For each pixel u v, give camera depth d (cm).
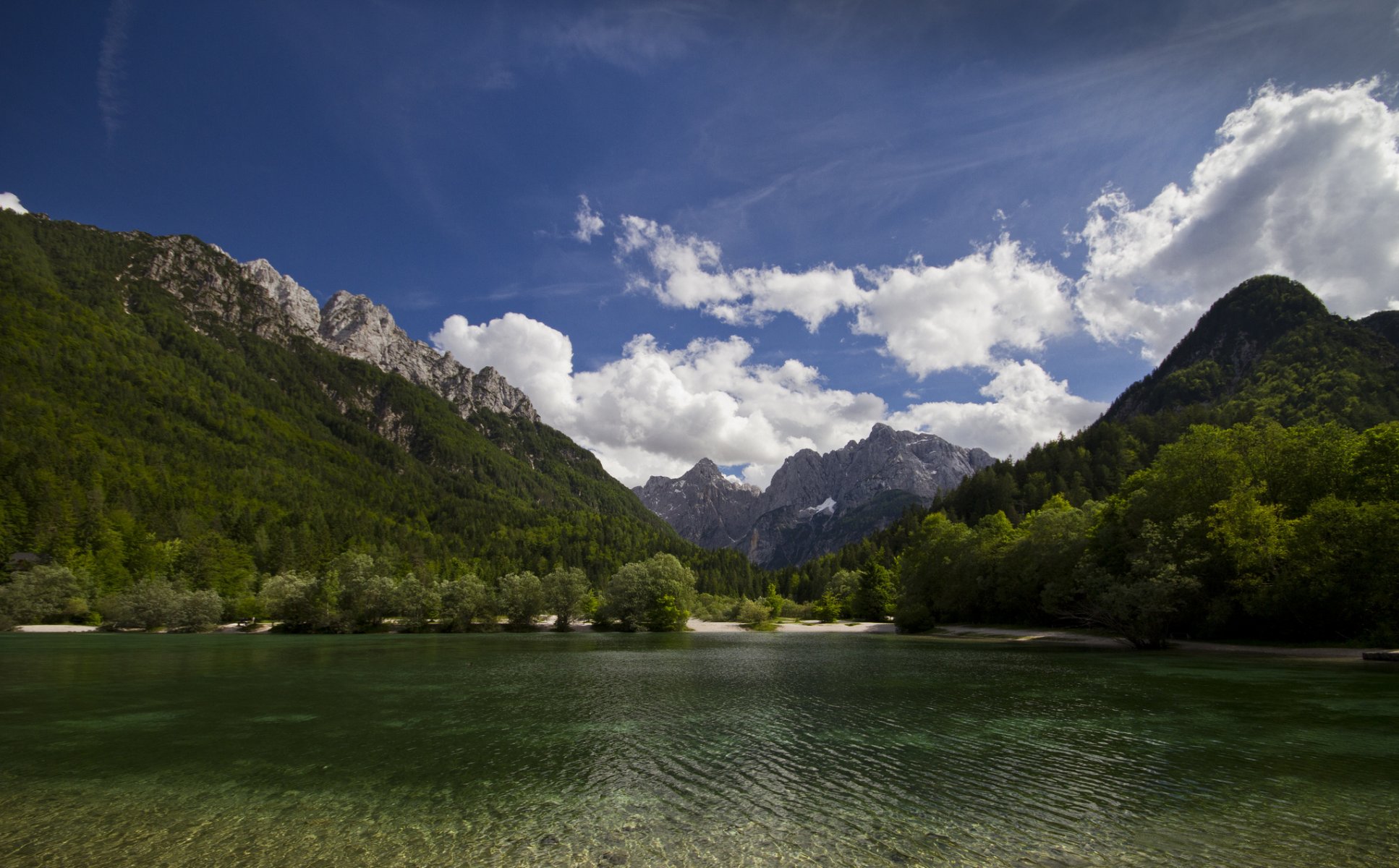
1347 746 2597
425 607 12344
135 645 8606
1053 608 9206
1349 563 5575
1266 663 5353
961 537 12131
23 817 1916
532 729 3138
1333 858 1554
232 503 18488
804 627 14225
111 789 2191
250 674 5419
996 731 2989
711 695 4175
